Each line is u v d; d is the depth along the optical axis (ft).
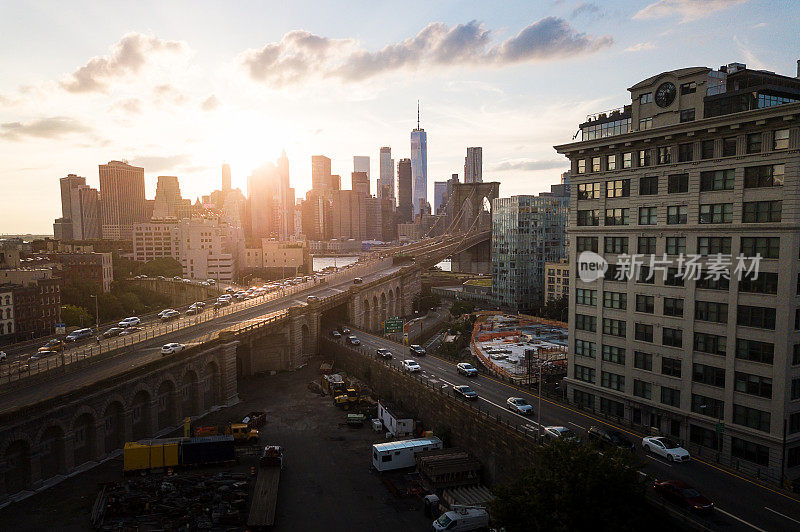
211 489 195.31
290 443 250.98
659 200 209.87
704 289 194.39
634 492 121.60
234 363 316.81
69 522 170.40
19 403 200.54
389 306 634.84
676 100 204.64
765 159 174.40
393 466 216.13
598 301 235.61
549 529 119.34
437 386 270.26
